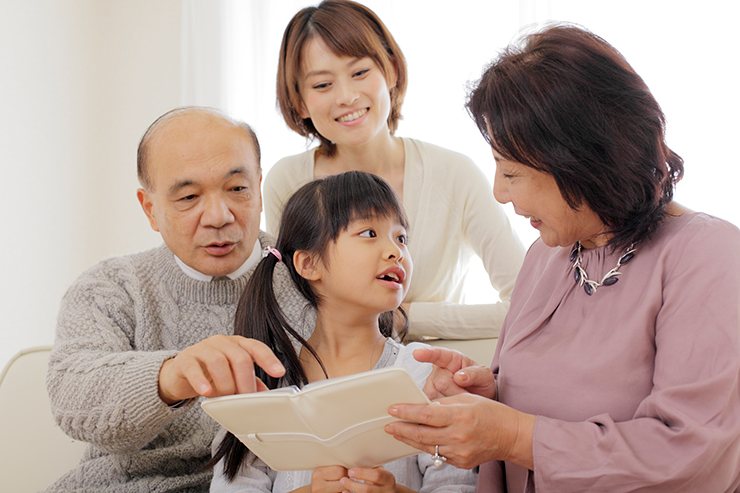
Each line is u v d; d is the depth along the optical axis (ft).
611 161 2.75
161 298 4.15
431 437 2.60
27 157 8.44
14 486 4.31
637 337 2.83
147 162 3.80
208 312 4.18
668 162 2.95
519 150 2.82
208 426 4.03
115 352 3.56
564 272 3.23
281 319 3.92
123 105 9.71
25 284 8.41
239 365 2.79
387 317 4.47
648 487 2.54
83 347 3.70
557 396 2.97
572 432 2.70
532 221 3.13
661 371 2.71
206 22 9.14
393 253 3.64
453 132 8.63
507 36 8.51
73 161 9.22
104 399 3.19
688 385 2.57
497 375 3.49
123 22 9.73
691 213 2.98
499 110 2.82
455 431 2.59
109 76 9.74
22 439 4.46
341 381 2.39
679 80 7.80
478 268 8.37
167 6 9.61
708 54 7.70
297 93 5.68
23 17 8.36
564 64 2.75
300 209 3.94
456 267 6.13
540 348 3.15
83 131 9.40
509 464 3.32
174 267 4.17
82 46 9.37
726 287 2.65
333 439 2.65
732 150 7.60
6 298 8.09
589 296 3.08
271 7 9.19
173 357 3.24
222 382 2.80
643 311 2.83
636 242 2.95
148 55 9.65
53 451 4.45
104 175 9.71
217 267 3.91
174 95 9.59
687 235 2.83
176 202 3.76
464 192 5.92
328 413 2.52
